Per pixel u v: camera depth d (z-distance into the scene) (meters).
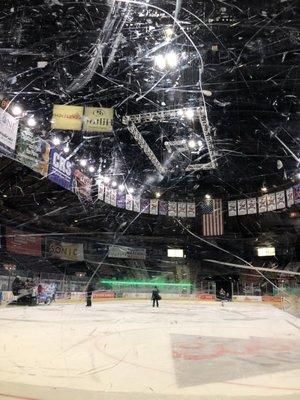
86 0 14.23
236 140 28.48
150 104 23.66
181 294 36.50
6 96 21.97
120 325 12.20
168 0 13.80
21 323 12.25
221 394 4.44
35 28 16.39
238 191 38.91
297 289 19.17
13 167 22.44
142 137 26.73
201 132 27.75
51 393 4.41
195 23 15.14
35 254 31.55
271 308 24.73
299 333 10.52
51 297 25.56
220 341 8.81
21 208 29.94
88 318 14.70
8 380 4.98
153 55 18.12
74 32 16.42
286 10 14.15
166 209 39.28
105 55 18.30
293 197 34.31
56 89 21.69
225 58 18.20
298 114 24.12
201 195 40.03
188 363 6.15
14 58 18.86
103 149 30.45
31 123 22.02
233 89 21.69
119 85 21.31
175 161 32.94
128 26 15.75
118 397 4.28
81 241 37.31
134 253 40.91
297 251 40.75
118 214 37.41
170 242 42.97
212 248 43.03
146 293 36.12
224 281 41.72
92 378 5.11
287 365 6.07
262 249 38.62
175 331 10.73
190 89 21.67
